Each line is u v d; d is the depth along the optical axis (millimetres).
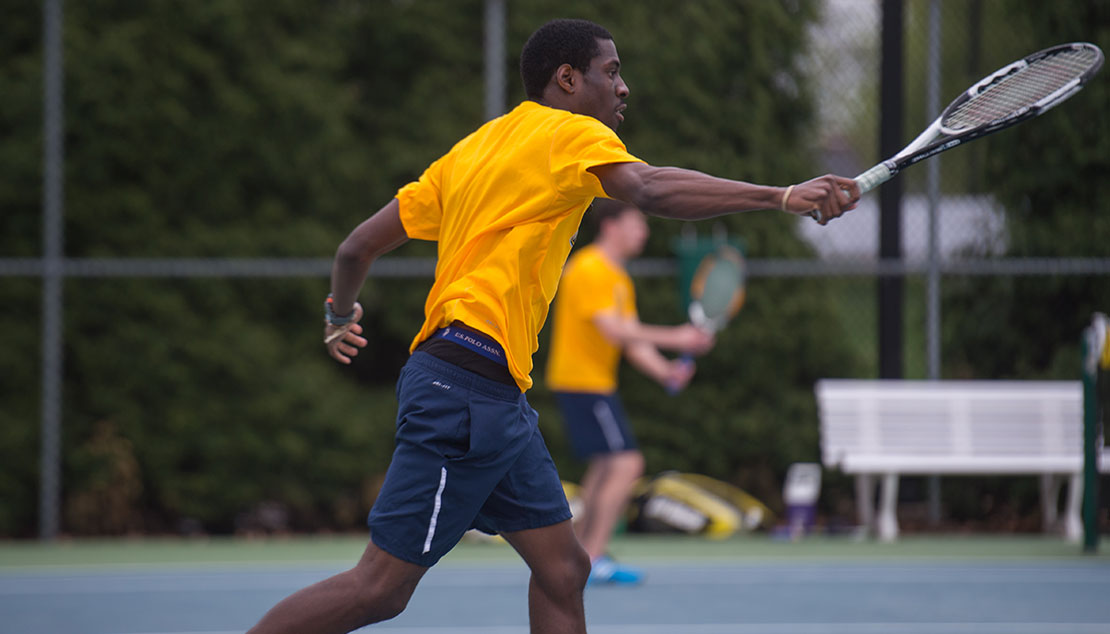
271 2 33031
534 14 33688
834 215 8930
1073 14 32656
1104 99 32156
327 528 33031
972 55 34531
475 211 10391
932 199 32344
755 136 33781
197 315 32594
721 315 27266
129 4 32094
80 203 32031
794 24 34156
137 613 20547
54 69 30109
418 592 22797
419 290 33969
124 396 31984
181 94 32375
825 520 33719
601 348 22703
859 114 34781
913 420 31375
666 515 31625
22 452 31531
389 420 33531
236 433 32312
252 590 23234
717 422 33875
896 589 23031
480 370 10156
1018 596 22172
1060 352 33344
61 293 31609
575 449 23062
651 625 19141
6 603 21688
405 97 34656
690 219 9094
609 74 10656
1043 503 32219
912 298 38656
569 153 9789
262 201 33344
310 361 33562
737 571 25625
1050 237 32844
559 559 10688
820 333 34406
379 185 34094
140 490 31984
